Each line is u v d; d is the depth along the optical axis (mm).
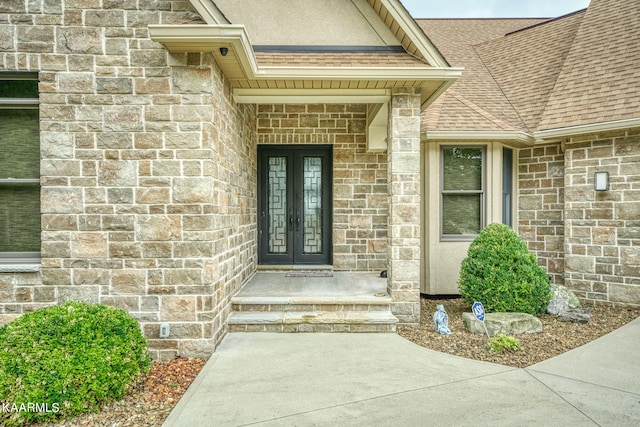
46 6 3904
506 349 4035
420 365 3688
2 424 2582
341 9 5004
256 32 4980
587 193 6156
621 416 2777
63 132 3932
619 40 6672
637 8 6918
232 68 4262
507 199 7035
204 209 3973
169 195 3967
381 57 4824
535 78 7508
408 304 4953
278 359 3846
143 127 3953
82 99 3934
